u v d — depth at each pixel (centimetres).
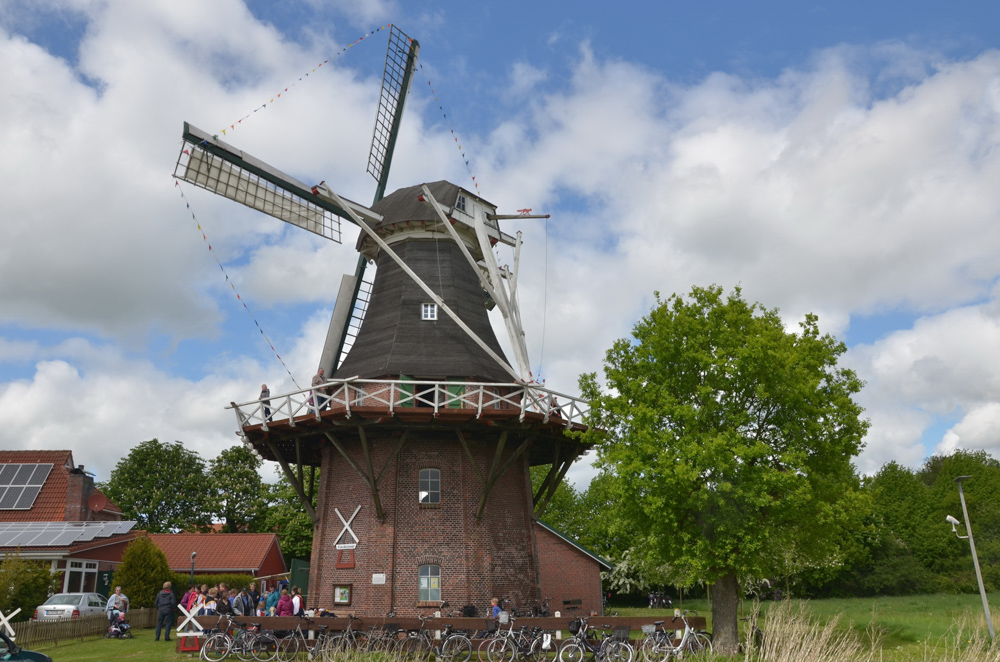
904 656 1567
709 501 1888
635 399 2041
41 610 2578
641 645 1673
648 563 2250
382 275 2664
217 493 5450
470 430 2292
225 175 2538
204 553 4228
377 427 2212
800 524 1934
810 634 1392
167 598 2280
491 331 2636
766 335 1944
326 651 1589
